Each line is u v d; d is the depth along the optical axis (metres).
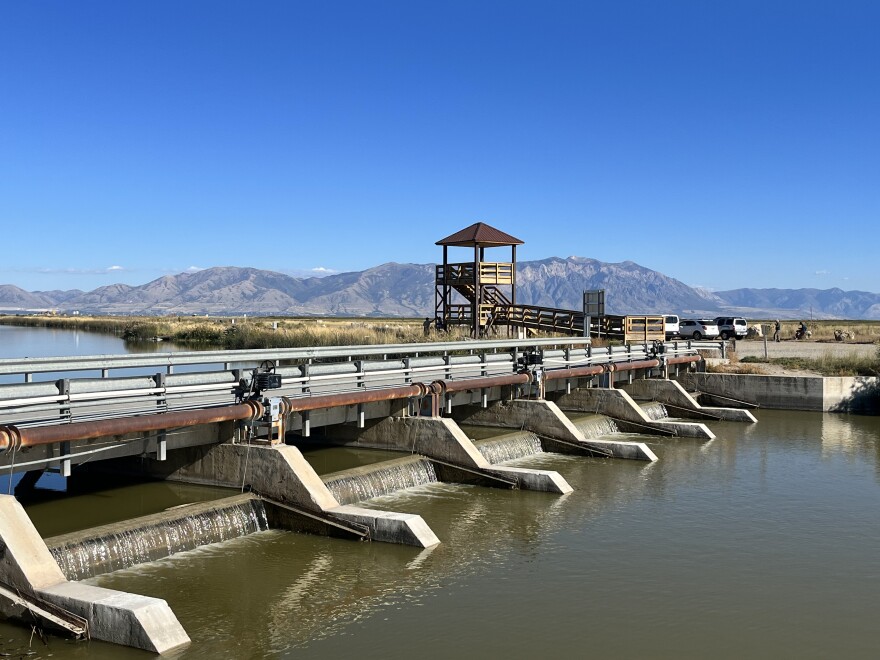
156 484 21.08
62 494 20.23
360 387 24.64
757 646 13.56
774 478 26.77
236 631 13.34
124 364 19.17
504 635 13.69
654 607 15.17
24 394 15.60
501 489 24.25
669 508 22.58
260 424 20.20
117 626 12.38
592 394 37.62
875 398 43.34
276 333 60.84
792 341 66.19
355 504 21.62
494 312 53.69
